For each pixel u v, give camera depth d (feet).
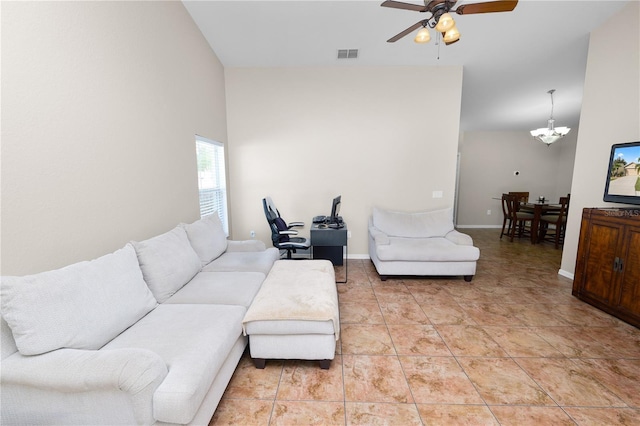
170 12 8.09
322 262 8.68
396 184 13.56
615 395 5.25
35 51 4.23
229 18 9.45
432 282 11.02
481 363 6.17
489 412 4.87
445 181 13.46
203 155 11.10
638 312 7.47
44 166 4.40
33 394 3.44
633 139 8.72
